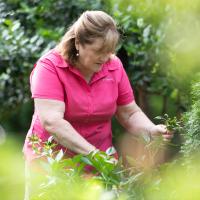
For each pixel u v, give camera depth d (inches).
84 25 126.2
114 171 87.7
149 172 87.7
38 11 248.4
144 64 220.1
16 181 50.2
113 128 248.1
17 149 49.9
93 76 139.3
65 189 77.2
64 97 138.8
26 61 239.8
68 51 134.5
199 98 108.1
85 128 143.3
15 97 264.4
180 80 199.9
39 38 242.4
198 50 136.9
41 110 134.5
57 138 130.6
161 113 258.8
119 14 215.2
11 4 258.8
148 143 101.2
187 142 106.0
